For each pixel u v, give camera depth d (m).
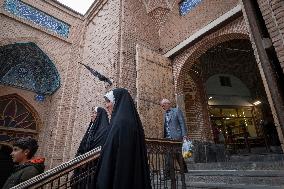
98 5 9.45
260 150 8.71
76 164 2.35
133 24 7.88
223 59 12.35
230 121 12.98
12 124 8.48
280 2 3.70
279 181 2.88
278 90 3.35
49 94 9.49
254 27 3.79
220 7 6.64
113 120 1.73
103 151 1.60
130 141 1.61
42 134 8.90
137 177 1.54
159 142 3.08
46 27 9.29
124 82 6.84
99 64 8.09
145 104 6.48
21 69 9.10
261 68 3.67
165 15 8.67
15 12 8.57
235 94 12.99
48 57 9.09
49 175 2.17
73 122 8.69
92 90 8.07
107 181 1.47
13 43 8.22
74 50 9.80
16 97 8.82
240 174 3.41
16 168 2.48
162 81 7.24
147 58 7.20
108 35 8.09
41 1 9.38
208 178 3.68
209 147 6.88
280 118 3.23
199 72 10.91
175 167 3.18
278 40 3.58
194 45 7.27
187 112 9.86
